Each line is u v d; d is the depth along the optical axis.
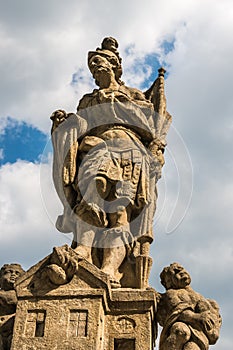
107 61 17.02
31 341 13.40
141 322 13.79
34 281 14.07
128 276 14.88
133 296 13.99
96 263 15.05
